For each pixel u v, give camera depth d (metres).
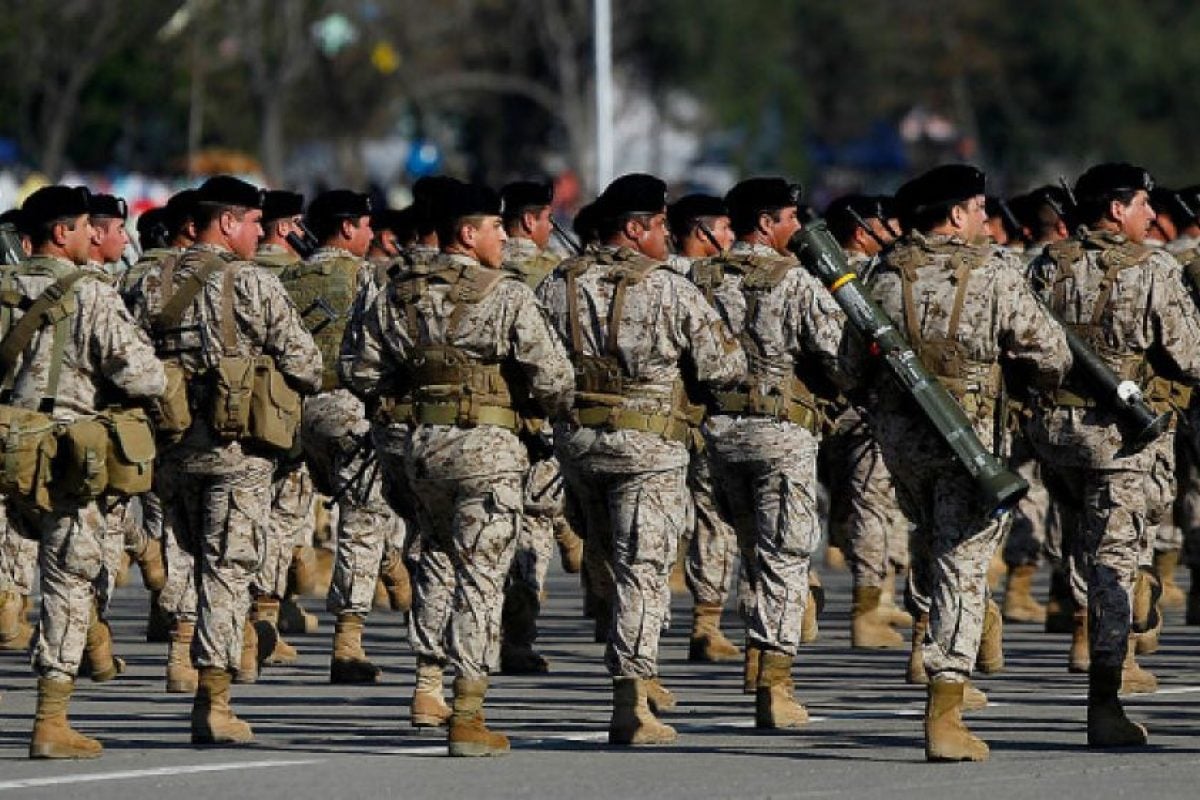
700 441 41.47
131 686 41.25
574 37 196.75
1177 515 48.62
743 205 38.53
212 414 34.41
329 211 43.34
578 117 194.25
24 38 138.88
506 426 32.75
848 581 59.09
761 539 36.41
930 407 31.72
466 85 197.12
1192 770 31.62
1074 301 36.16
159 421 33.94
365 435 37.75
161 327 35.00
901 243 32.97
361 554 41.44
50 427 32.16
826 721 36.28
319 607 53.97
